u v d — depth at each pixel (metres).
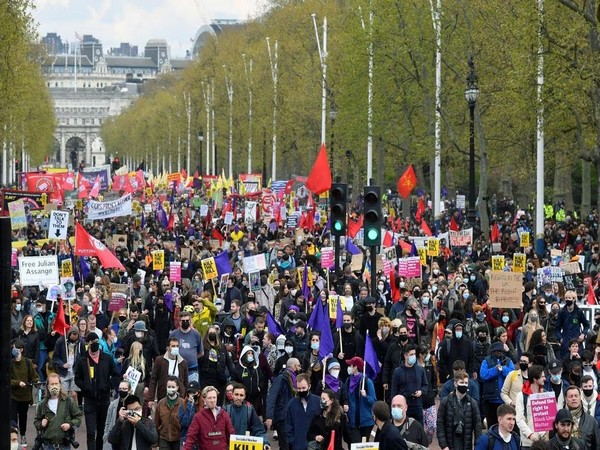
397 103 86.81
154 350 32.91
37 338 33.94
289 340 30.27
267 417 26.53
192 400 25.59
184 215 94.69
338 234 38.19
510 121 67.50
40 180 92.62
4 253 12.64
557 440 20.47
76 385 28.77
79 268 47.00
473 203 58.72
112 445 23.70
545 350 29.47
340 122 99.75
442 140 79.19
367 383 25.95
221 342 31.50
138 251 61.59
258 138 151.38
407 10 82.19
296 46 136.50
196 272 48.72
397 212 103.38
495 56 65.12
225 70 171.50
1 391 12.48
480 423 24.52
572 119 63.75
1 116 90.25
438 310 36.81
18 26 86.12
